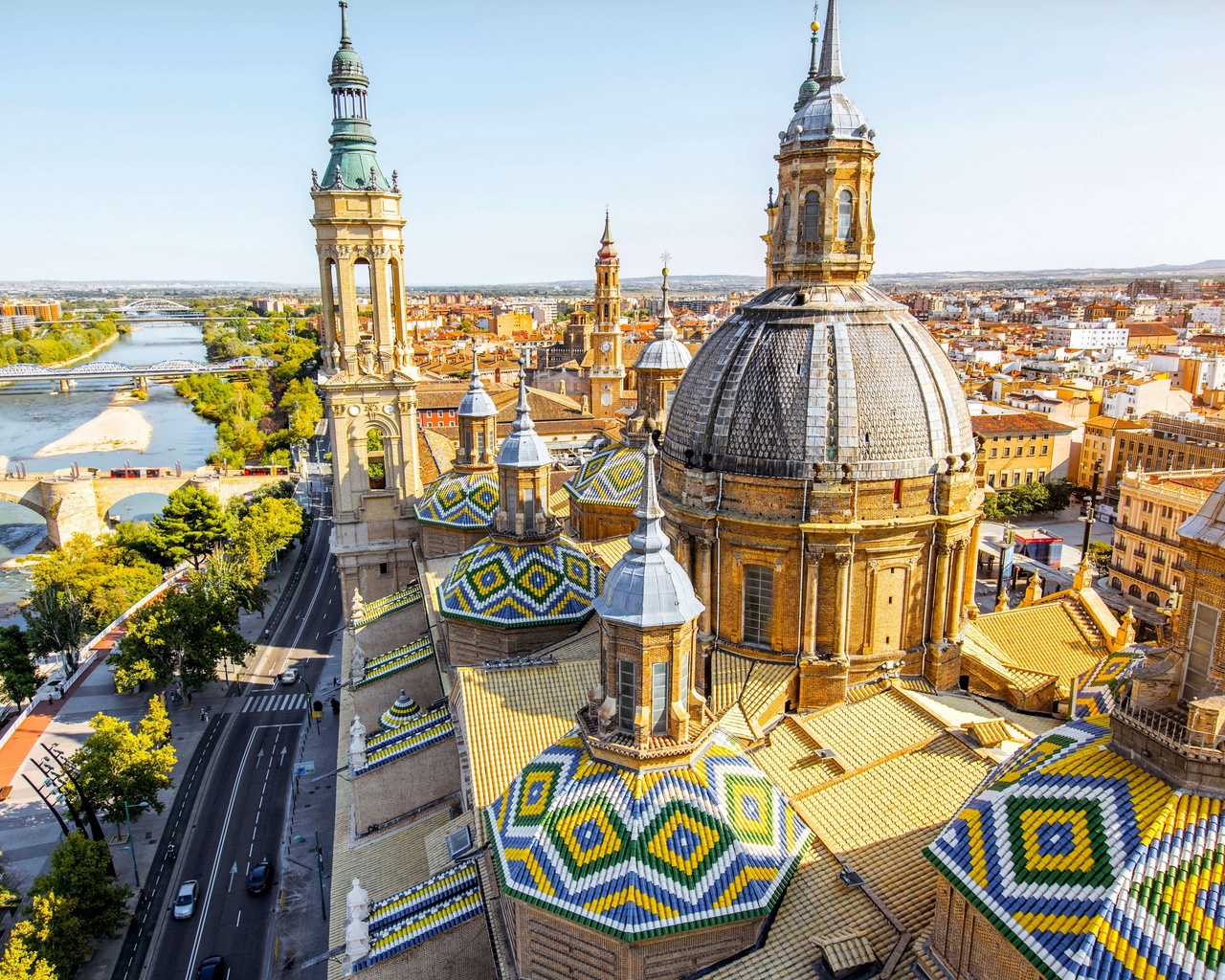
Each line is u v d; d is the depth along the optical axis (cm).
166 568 14200
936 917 3038
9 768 8762
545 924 3281
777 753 4331
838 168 4812
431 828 5478
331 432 9094
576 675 5112
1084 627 5722
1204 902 2400
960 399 4912
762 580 4778
